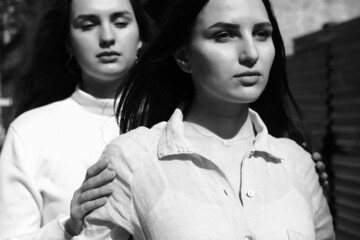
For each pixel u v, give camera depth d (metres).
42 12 3.54
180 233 2.00
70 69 3.61
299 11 9.91
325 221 2.32
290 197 2.15
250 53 2.04
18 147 3.00
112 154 2.20
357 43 5.50
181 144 2.13
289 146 2.33
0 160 3.04
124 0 3.13
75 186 2.98
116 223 2.13
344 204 5.85
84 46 3.11
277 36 2.32
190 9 2.10
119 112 2.46
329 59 6.19
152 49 2.27
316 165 2.46
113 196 2.16
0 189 2.96
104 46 3.08
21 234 2.89
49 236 2.58
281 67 2.38
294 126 2.52
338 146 6.05
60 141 3.05
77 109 3.16
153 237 2.06
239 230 2.02
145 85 2.40
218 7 2.07
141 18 3.27
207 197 2.06
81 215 2.22
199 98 2.23
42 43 3.55
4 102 5.72
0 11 9.06
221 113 2.20
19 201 2.94
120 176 2.15
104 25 3.08
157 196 2.08
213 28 2.07
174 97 2.40
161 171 2.12
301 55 6.94
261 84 2.10
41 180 3.00
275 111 2.49
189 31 2.14
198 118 2.24
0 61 8.85
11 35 9.20
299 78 6.99
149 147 2.18
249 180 2.13
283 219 2.08
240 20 2.06
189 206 2.04
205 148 2.19
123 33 3.12
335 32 5.99
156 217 2.05
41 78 3.66
